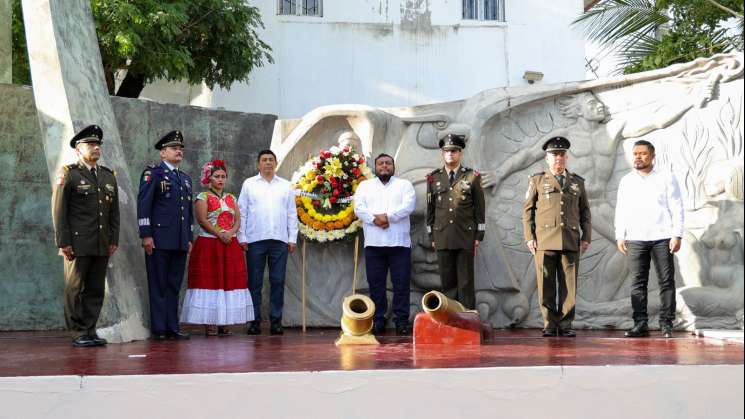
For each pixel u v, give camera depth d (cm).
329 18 1939
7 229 1012
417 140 1014
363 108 1013
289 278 1025
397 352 661
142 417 502
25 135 1021
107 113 911
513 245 1002
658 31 1526
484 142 1004
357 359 601
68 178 757
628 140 992
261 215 939
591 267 987
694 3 1423
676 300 934
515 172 1009
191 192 888
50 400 500
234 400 506
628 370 532
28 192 1020
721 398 537
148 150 1041
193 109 1061
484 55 1998
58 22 858
